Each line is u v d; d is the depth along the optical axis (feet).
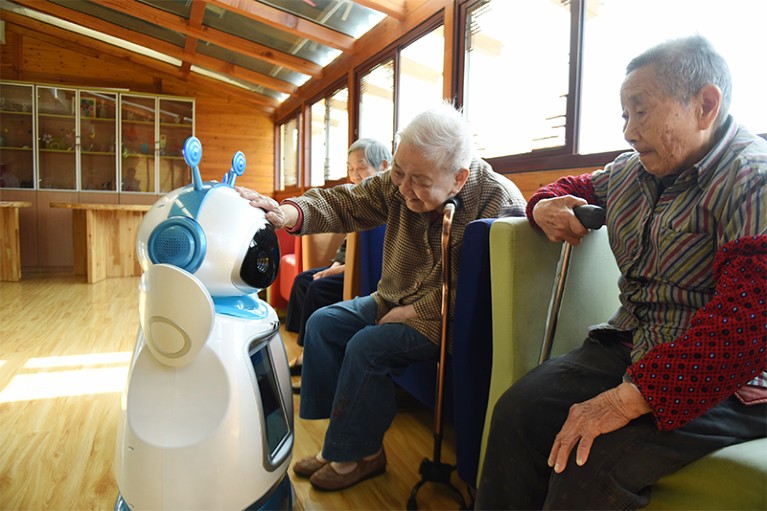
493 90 9.14
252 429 3.14
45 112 20.48
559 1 7.52
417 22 11.50
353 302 5.11
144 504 2.96
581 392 3.10
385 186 4.94
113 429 5.56
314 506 4.15
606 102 6.71
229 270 3.15
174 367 3.00
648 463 2.52
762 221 2.52
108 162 21.66
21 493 4.26
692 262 2.91
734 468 2.40
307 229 4.70
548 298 3.92
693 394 2.44
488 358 4.23
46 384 6.92
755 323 2.38
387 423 4.42
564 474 2.68
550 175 7.52
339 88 16.72
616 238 3.46
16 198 19.52
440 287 4.58
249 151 24.48
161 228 3.05
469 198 4.50
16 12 20.88
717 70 2.76
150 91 23.30
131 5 15.49
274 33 15.79
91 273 16.05
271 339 3.63
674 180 3.13
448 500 4.30
